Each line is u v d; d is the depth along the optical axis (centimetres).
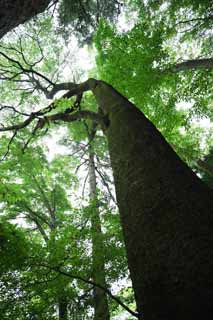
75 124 1138
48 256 488
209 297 152
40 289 474
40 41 1166
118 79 706
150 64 692
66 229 535
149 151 297
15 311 443
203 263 169
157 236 205
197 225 197
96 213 566
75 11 993
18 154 1030
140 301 189
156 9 886
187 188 237
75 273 496
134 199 255
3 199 641
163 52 700
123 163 308
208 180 912
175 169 264
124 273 514
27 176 1081
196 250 178
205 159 973
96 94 554
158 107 774
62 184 1162
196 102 786
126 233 243
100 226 565
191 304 155
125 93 720
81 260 502
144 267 199
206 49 916
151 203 235
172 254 185
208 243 180
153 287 182
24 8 393
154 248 200
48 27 1112
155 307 171
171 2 823
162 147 305
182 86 777
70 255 500
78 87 676
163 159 281
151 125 362
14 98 1130
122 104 426
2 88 1129
